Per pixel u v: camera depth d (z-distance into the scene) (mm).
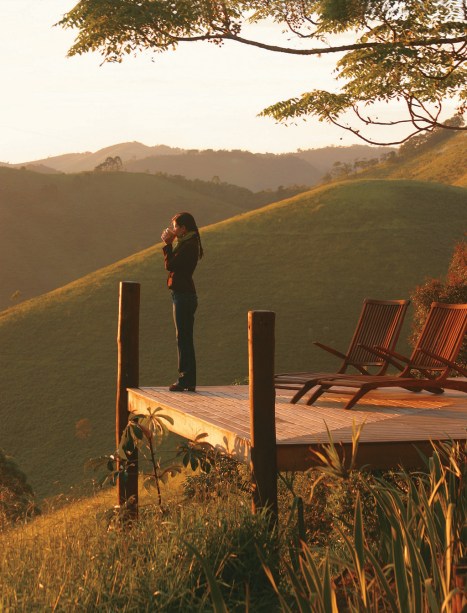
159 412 8586
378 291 65250
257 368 5844
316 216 78625
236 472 8289
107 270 74250
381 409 8141
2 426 52031
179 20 11594
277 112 11852
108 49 11938
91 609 4578
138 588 4797
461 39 11422
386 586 3246
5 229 185375
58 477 45438
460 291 27062
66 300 68188
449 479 4195
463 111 11734
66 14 11445
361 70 11703
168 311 64375
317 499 8203
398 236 74188
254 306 63562
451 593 2832
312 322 61031
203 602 4766
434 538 3520
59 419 52094
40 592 4672
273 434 5891
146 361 58031
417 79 11500
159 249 77312
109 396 54156
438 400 8867
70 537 5793
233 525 5703
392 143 11719
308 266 69438
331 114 11703
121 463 8742
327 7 11422
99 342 61219
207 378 55500
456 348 7852
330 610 3145
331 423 7133
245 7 12070
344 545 5051
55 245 185375
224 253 72375
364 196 82750
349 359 9266
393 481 7137
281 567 5359
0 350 61594
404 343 55500
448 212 81625
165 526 5953
